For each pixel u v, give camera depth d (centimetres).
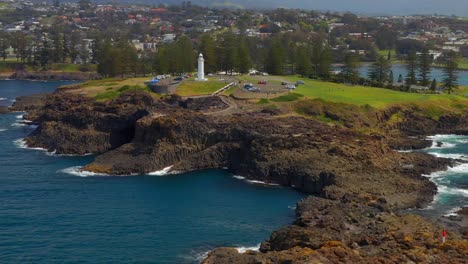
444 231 8919
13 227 10450
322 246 8569
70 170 14300
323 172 12781
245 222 10850
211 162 14675
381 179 12725
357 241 8894
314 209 10825
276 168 13475
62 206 11619
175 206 11706
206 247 9706
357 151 13900
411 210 11262
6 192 12450
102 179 13562
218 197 12300
